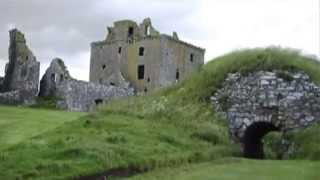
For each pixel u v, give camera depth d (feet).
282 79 92.07
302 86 91.30
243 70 95.35
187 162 71.87
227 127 92.43
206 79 100.58
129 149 69.26
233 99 94.32
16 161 58.95
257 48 102.94
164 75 252.62
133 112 95.76
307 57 101.40
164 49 253.24
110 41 270.67
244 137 91.91
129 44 263.49
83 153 63.41
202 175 62.49
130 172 63.93
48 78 227.61
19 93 217.97
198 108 95.30
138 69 258.78
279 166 70.13
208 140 85.76
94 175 59.88
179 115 93.15
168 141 78.64
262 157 93.30
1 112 132.87
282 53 98.84
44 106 213.05
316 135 85.66
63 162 59.77
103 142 70.69
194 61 271.90
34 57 231.71
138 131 80.74
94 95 223.92
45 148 65.41
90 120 86.48
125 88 237.66
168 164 68.80
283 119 90.89
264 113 91.91
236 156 84.48
